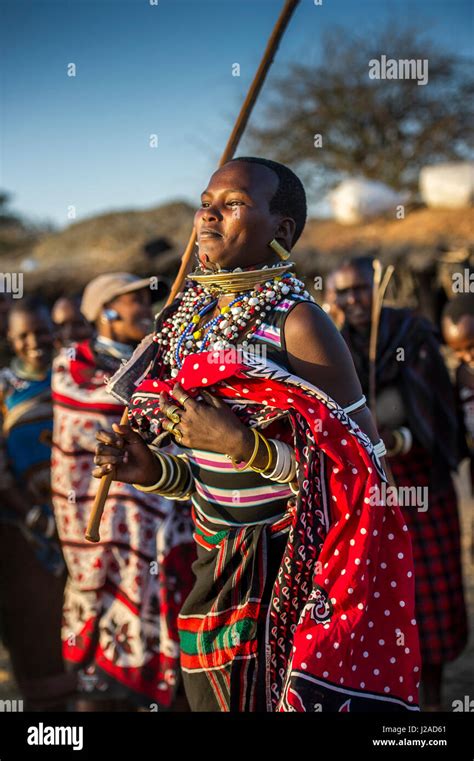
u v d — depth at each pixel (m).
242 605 2.09
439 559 4.07
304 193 2.15
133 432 2.22
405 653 2.05
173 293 2.29
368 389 4.08
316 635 1.98
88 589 3.60
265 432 2.07
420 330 4.19
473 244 9.91
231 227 2.05
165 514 3.58
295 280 2.09
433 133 21.39
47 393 4.33
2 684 4.70
